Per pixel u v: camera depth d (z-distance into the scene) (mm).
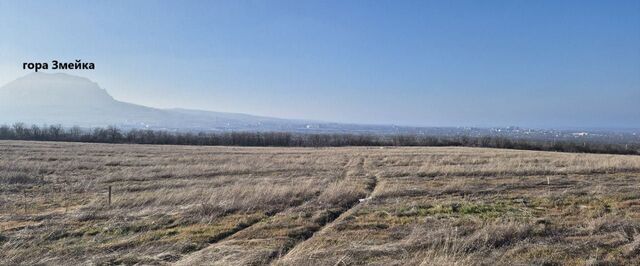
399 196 14742
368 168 25766
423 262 7395
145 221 10508
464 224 10180
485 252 8133
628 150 59281
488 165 25453
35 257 7852
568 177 20375
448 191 15781
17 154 31688
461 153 41781
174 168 23812
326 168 25750
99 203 13000
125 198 13812
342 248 8328
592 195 14711
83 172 22047
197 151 43312
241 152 42781
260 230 9906
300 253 8016
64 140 74375
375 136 82625
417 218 11031
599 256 7965
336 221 10859
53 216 11148
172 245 8586
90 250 8281
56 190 16078
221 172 22703
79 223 10391
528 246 8477
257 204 12633
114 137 76250
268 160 31406
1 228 9828
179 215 11094
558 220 10758
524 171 22422
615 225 9883
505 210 12102
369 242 8844
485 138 73438
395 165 27938
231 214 11484
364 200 13969
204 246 8688
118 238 9188
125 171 22156
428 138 77125
